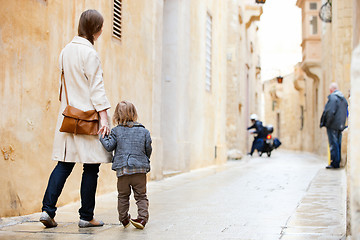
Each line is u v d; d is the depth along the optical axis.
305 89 34.53
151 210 5.31
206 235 3.83
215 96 14.44
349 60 14.06
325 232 3.86
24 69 4.84
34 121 5.00
